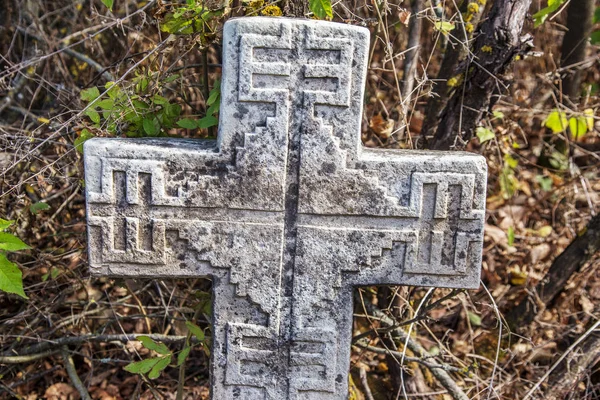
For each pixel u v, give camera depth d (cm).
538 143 198
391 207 99
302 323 104
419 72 171
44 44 172
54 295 142
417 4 144
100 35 175
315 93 96
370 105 163
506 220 179
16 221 133
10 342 140
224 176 98
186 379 144
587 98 170
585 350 135
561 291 147
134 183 98
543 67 201
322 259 101
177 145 100
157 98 114
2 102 171
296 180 99
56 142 126
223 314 104
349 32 94
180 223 100
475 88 126
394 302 137
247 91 96
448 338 148
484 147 155
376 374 145
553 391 135
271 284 102
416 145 138
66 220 151
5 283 98
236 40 94
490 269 163
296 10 112
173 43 118
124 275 102
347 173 98
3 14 182
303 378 106
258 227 100
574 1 176
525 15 121
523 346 145
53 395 140
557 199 182
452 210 99
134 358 146
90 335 135
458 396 129
